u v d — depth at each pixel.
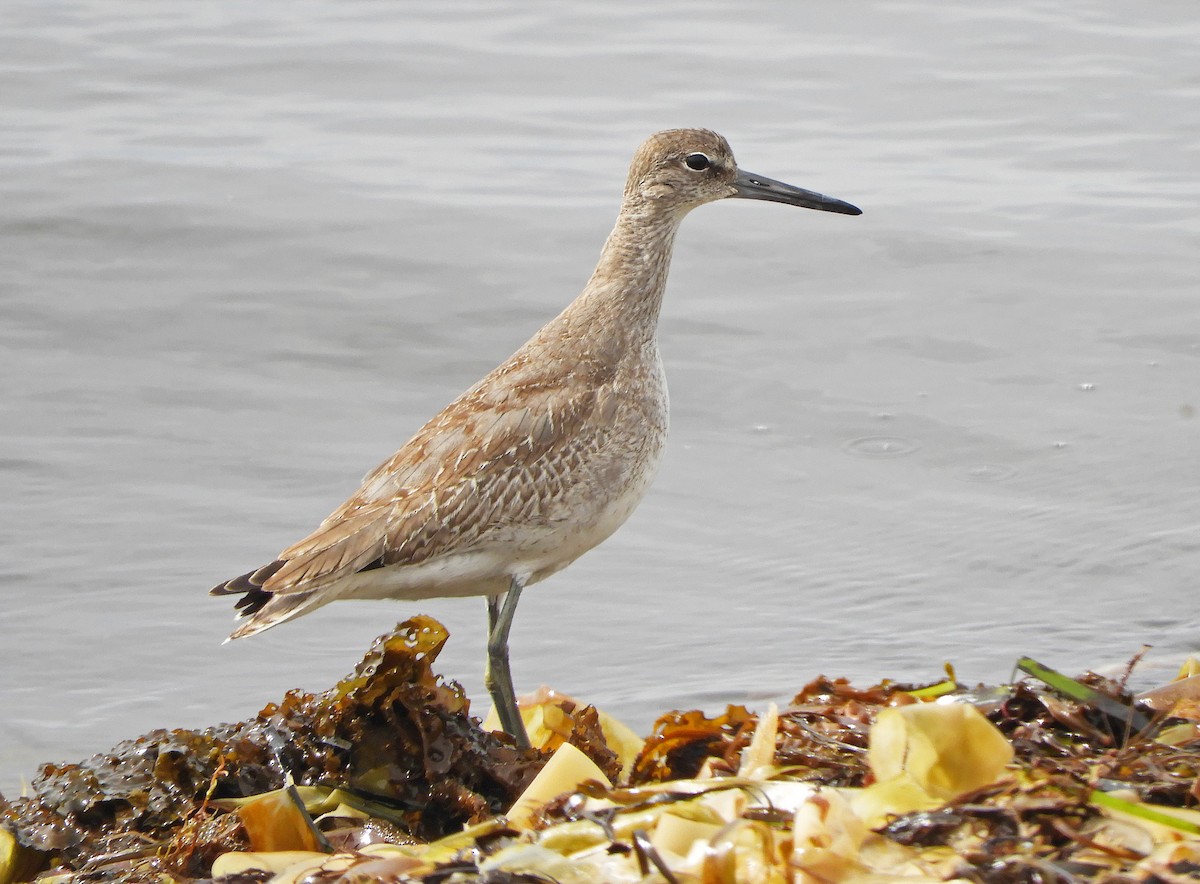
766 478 13.98
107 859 7.62
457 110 22.16
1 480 13.60
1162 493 13.41
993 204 19.42
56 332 16.31
